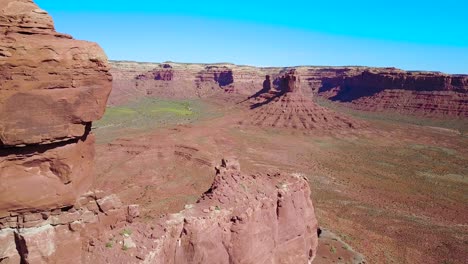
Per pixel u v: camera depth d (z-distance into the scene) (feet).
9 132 45.44
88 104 52.19
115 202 63.62
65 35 52.90
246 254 75.92
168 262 65.26
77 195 55.47
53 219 53.06
